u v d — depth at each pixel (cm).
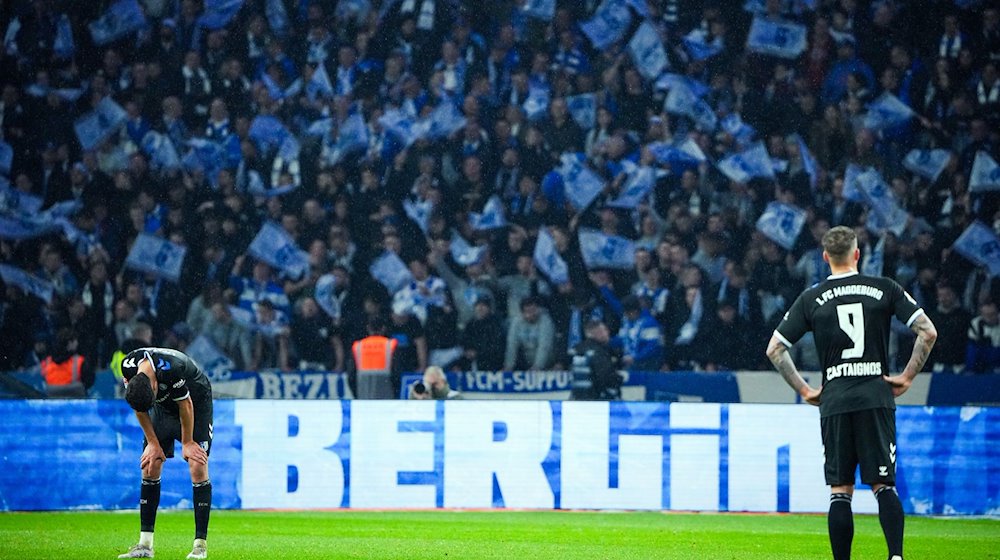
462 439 3045
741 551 2267
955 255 5194
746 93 5500
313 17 5678
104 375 4862
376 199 5372
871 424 1619
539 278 5166
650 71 5538
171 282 5203
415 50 5556
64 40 5469
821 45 5503
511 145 5422
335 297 5100
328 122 5481
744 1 5559
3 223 5231
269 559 2050
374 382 4347
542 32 5631
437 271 5191
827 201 5312
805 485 3011
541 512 3022
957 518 2964
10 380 4025
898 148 5388
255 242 5272
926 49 5453
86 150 5391
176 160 5422
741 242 5234
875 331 1644
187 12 5547
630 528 2681
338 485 3031
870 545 2358
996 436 3003
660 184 5353
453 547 2295
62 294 5153
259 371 4700
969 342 4903
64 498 2983
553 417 3045
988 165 5325
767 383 4538
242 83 5534
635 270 5191
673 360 4947
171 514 2919
